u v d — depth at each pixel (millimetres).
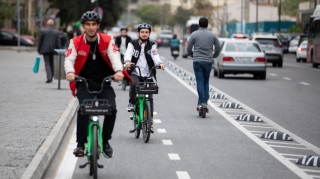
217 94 32656
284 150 17953
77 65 13953
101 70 14109
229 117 25000
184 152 17375
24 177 12766
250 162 16094
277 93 35875
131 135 20297
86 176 14320
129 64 18922
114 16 129875
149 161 16109
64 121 21359
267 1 180375
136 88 18516
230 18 186750
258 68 46656
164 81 44500
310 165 15781
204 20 25016
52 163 15805
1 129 19297
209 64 24797
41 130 19188
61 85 35812
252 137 20125
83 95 13844
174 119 24188
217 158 16562
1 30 103562
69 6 121125
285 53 110375
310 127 22719
